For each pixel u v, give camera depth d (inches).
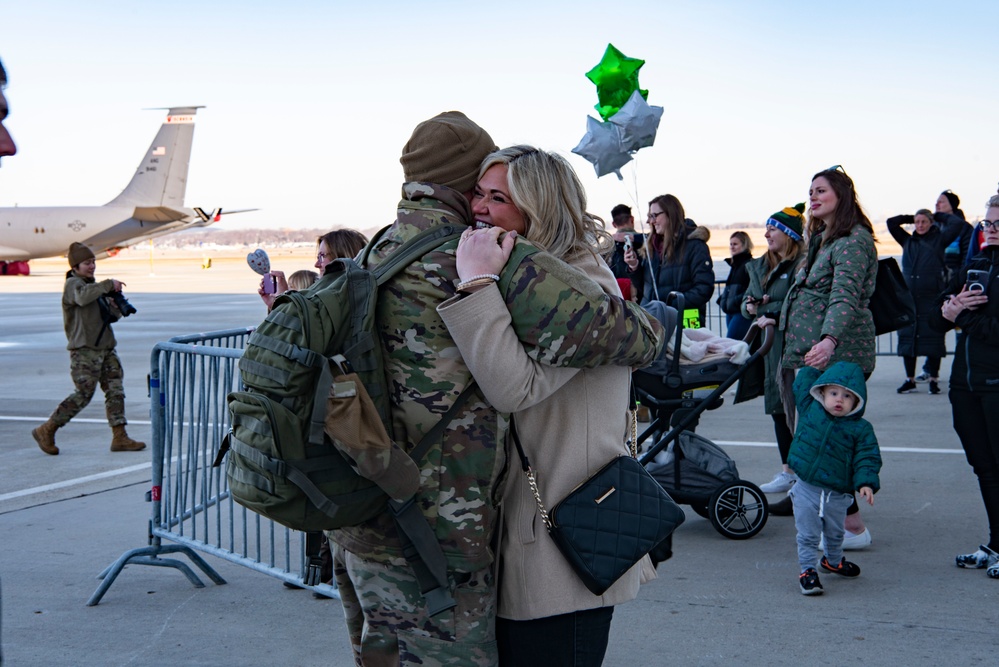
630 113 115.0
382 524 75.1
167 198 2349.9
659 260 281.6
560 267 72.8
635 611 154.3
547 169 78.7
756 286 240.4
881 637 140.7
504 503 78.7
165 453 172.6
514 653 79.7
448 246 75.4
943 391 377.7
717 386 189.0
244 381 73.4
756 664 132.8
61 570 180.1
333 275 77.3
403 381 74.0
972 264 161.9
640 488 78.5
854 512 181.2
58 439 319.6
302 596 165.5
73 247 289.7
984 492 167.6
